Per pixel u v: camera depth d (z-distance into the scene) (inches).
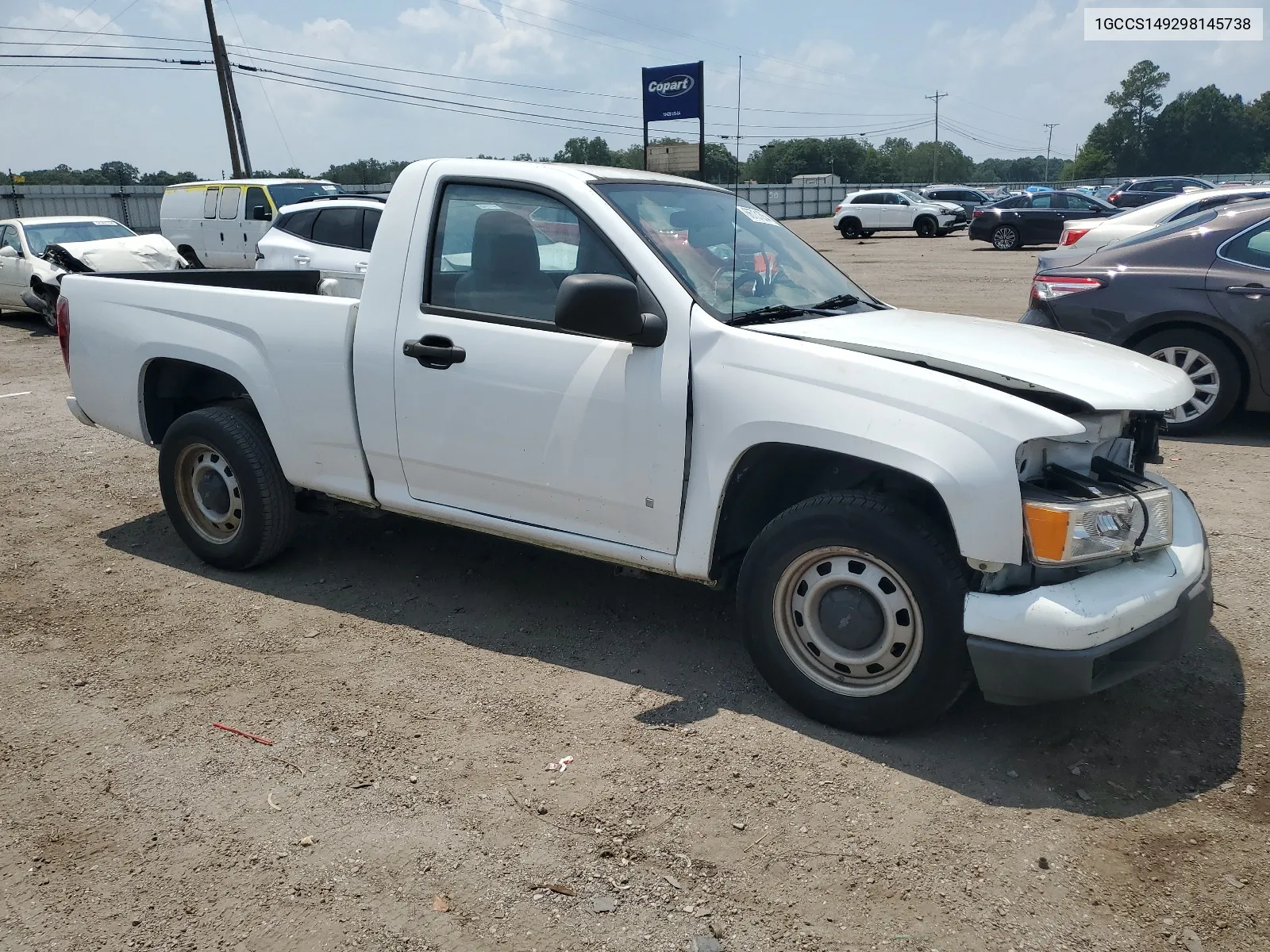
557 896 104.3
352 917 101.6
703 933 99.0
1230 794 121.0
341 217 482.6
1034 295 299.9
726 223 164.7
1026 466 121.7
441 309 158.4
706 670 153.5
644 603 178.5
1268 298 262.1
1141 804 119.4
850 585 131.0
